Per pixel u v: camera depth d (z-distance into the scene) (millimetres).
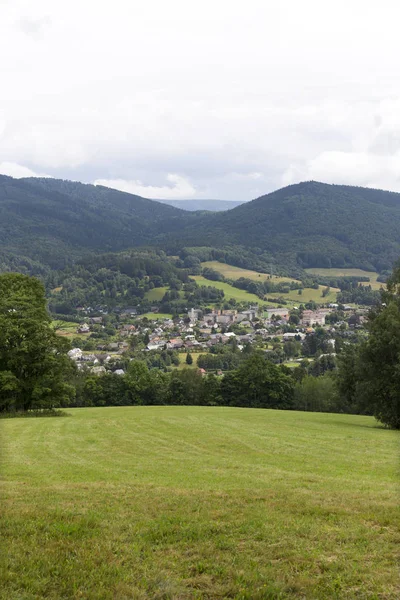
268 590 8195
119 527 10883
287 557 9375
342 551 9586
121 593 8219
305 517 11500
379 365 38500
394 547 9773
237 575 8672
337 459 21859
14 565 9039
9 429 33312
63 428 33906
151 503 12688
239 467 19469
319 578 8578
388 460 21734
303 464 20438
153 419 40000
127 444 26641
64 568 8984
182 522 11164
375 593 8102
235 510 12023
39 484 15477
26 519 11281
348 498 13258
